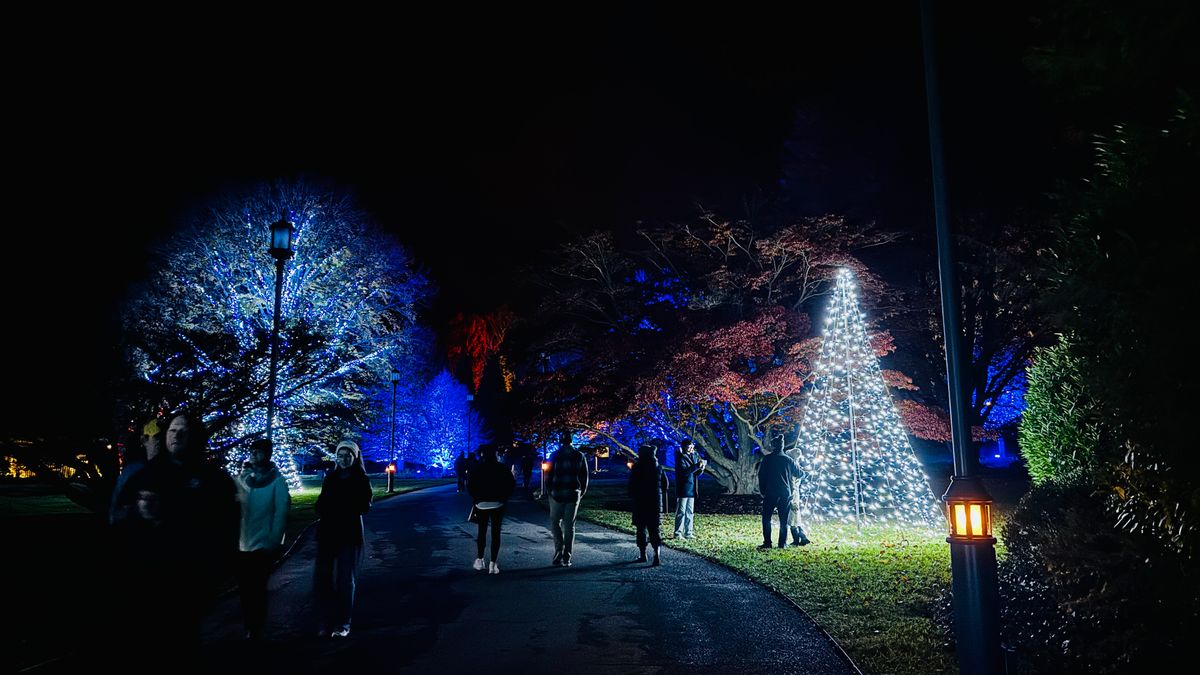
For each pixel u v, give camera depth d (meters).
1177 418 4.23
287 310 29.41
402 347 33.16
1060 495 7.27
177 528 5.20
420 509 26.97
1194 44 4.49
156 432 5.60
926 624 8.49
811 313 25.84
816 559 13.17
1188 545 4.78
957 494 6.18
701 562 13.45
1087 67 5.07
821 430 20.25
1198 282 4.20
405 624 8.98
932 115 6.79
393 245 32.66
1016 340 28.05
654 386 22.91
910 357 29.11
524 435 26.78
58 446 13.94
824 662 7.35
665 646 7.95
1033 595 7.05
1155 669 5.55
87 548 14.00
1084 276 4.74
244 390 15.92
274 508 8.27
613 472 66.50
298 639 8.30
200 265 28.39
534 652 7.75
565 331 26.31
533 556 14.53
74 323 14.12
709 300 24.98
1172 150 4.61
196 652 5.28
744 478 27.47
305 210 29.92
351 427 28.06
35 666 7.04
